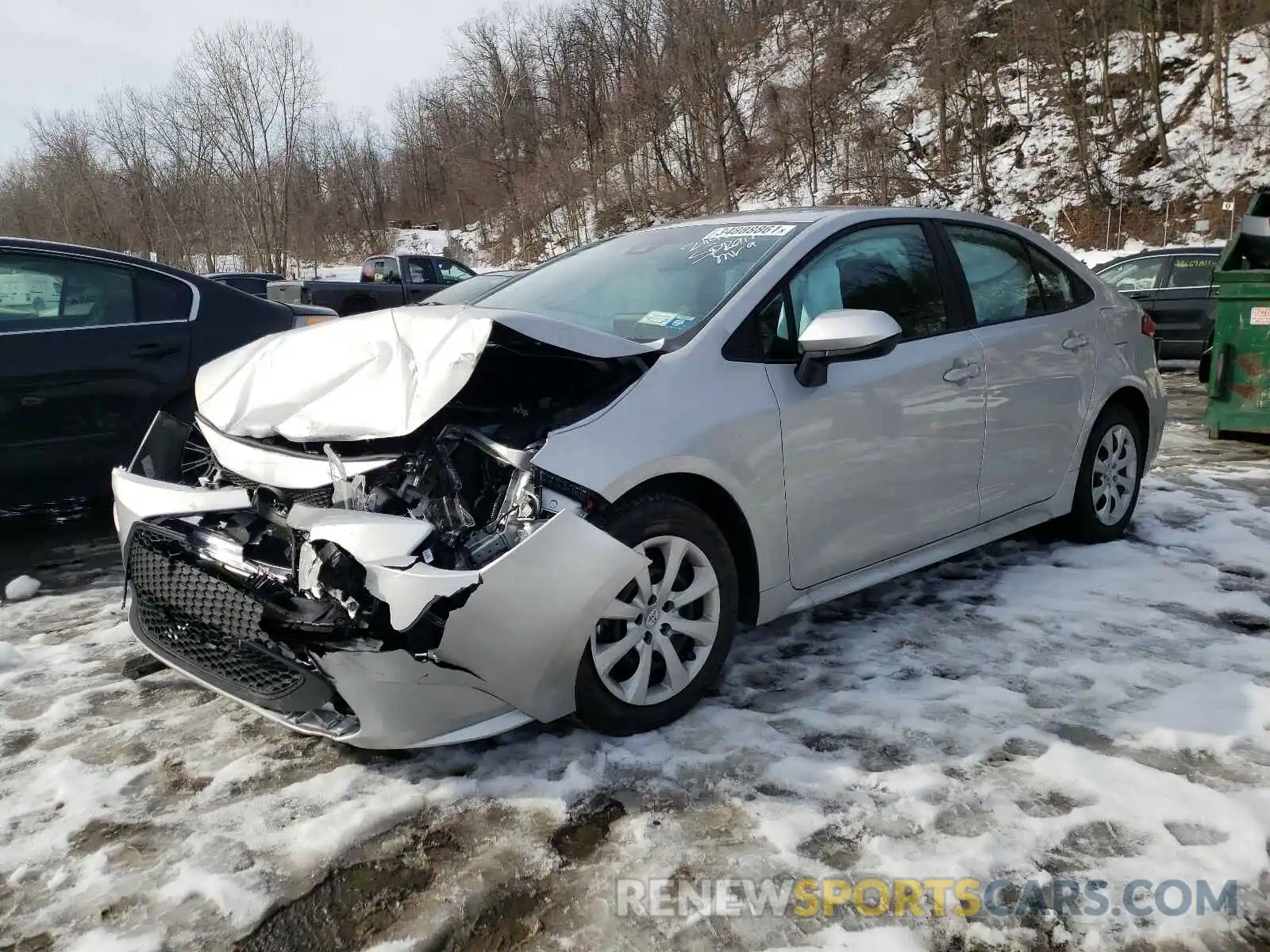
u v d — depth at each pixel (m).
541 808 2.44
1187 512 4.99
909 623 3.59
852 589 3.38
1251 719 2.77
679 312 3.20
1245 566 4.11
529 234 41.91
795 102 34.47
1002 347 3.84
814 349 2.98
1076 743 2.68
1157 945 1.92
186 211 38.12
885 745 2.69
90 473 4.91
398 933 2.02
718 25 37.56
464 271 18.92
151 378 5.02
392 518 2.39
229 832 2.38
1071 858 2.18
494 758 2.68
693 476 2.87
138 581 2.82
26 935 2.04
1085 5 29.36
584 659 2.63
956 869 2.16
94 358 4.85
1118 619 3.56
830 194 31.44
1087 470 4.35
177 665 2.80
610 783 2.54
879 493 3.38
